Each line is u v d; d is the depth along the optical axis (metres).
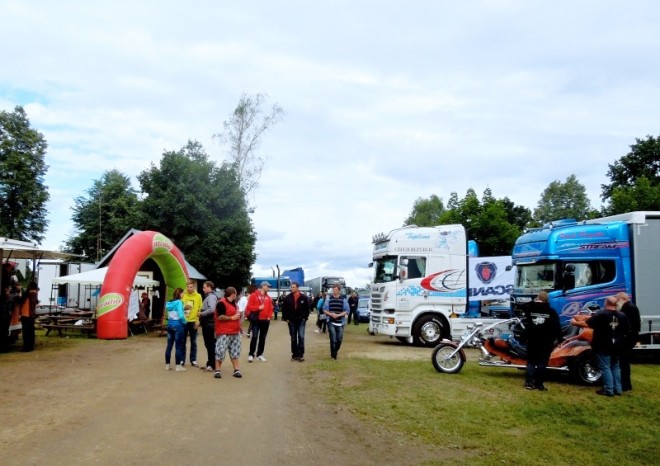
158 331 25.55
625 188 40.09
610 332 10.89
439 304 19.48
